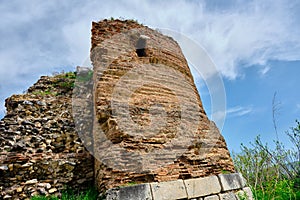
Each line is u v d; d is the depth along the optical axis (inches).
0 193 223.3
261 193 237.3
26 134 281.4
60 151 277.1
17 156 246.2
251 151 263.3
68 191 239.1
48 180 241.8
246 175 257.0
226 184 212.1
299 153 267.9
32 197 222.1
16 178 235.0
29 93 366.9
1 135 273.3
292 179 261.1
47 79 416.2
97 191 218.7
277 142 266.8
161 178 192.7
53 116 319.6
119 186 180.2
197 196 194.1
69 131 300.2
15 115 307.3
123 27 290.8
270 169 255.3
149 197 177.5
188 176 203.5
